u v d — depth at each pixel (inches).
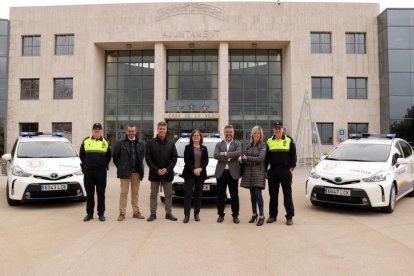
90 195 269.6
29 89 1096.2
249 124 1109.7
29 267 165.6
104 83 1136.2
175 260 175.3
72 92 1075.9
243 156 258.1
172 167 269.9
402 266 167.5
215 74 1109.1
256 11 1049.5
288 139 261.6
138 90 1128.2
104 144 273.9
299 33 1048.8
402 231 236.2
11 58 1093.8
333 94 1049.5
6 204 339.9
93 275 155.4
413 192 385.4
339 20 1056.8
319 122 1048.2
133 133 274.1
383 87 1027.3
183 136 416.2
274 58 1127.6
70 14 1075.3
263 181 257.1
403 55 1002.7
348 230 238.7
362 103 1050.7
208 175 321.7
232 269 163.0
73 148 382.6
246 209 319.0
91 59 1062.4
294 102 1037.2
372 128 1047.0
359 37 1069.8
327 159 337.7
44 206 328.2
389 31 1005.2
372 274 157.4
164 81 1067.9
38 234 226.7
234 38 1043.3
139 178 279.0
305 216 285.0
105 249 193.6
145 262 172.1
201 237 219.3
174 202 354.0
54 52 1084.5
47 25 1083.3
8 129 1084.5
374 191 281.9
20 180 309.7
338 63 1050.7
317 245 202.7
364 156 327.0
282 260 175.9
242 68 1121.4
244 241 210.7
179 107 1056.2
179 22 1046.4
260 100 1116.5
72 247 197.6
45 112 1075.9
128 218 277.6
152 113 1117.1
